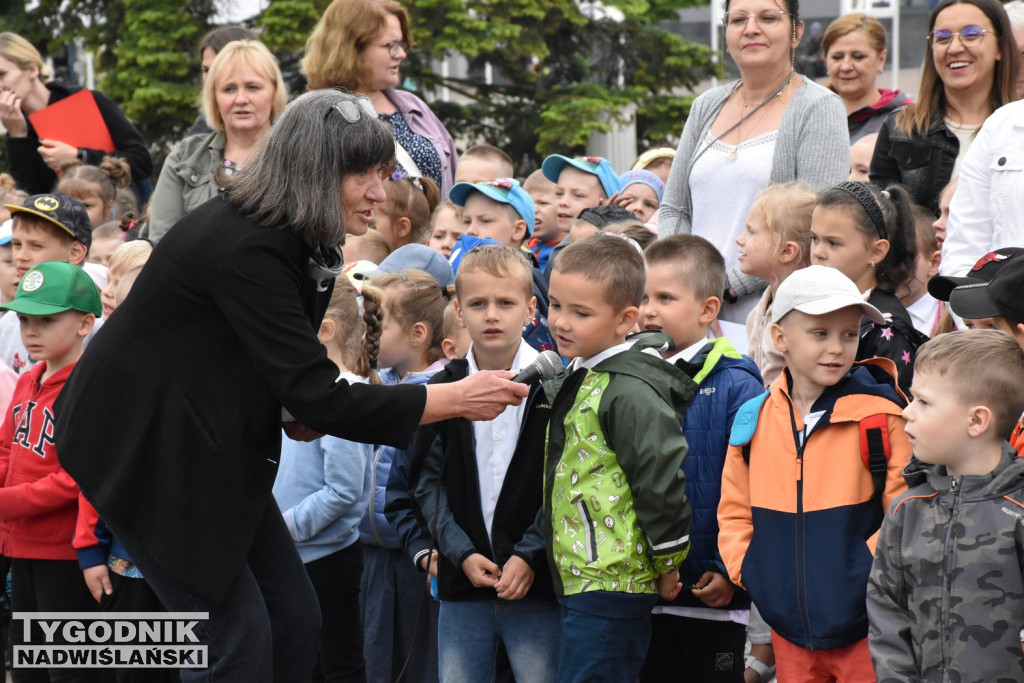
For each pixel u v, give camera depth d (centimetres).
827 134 561
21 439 509
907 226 464
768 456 403
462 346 528
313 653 401
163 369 360
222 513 358
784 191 507
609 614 389
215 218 364
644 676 442
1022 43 582
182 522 356
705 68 1916
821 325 393
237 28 800
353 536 496
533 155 1917
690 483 431
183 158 692
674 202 612
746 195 574
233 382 362
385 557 511
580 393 405
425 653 498
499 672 445
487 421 430
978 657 330
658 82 1906
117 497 358
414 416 373
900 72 1756
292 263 366
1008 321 355
